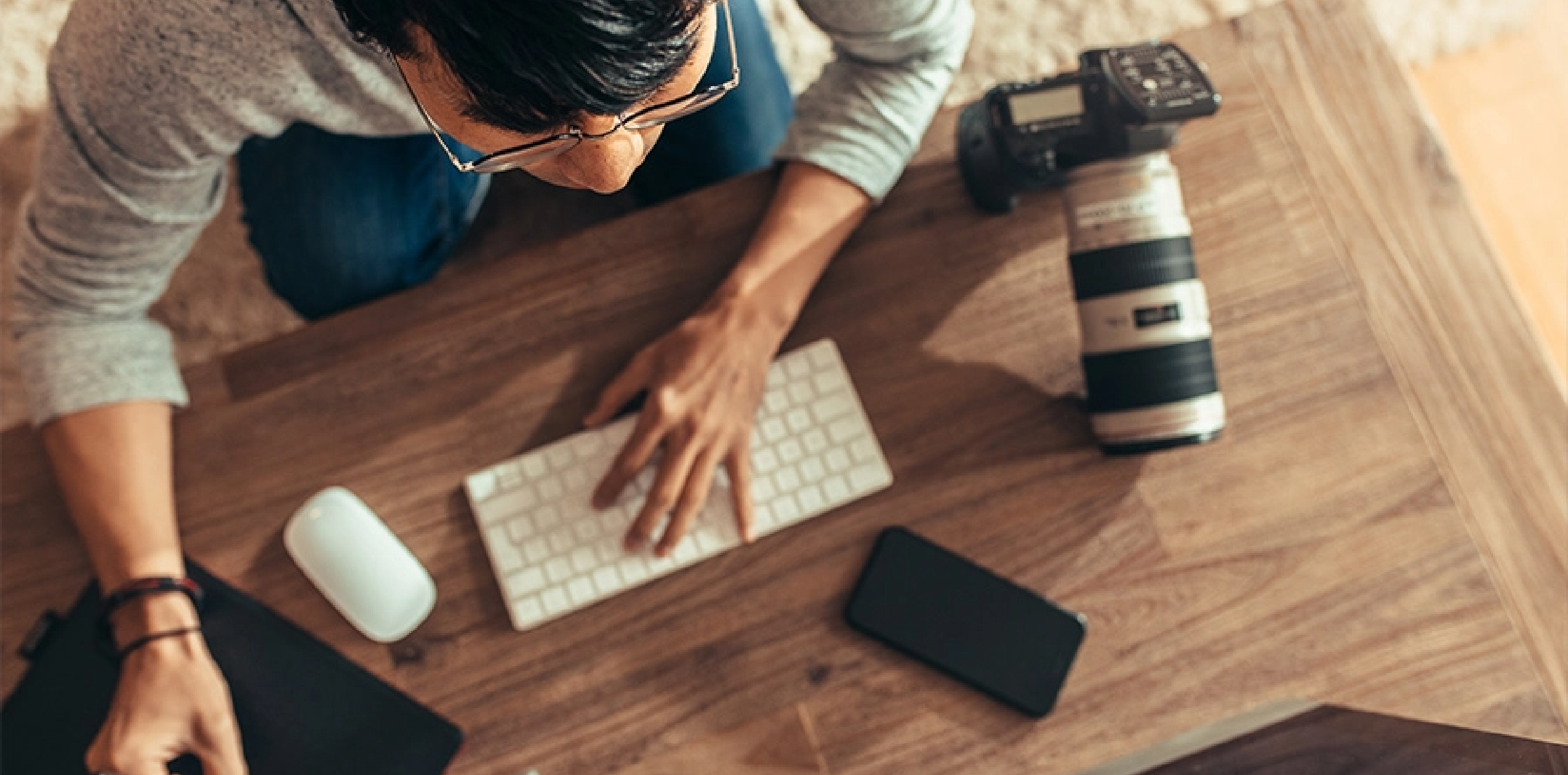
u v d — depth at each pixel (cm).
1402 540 97
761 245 100
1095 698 95
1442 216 102
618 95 49
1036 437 100
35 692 95
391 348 101
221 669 96
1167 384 92
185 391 100
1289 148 104
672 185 132
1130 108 87
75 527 98
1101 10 164
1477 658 95
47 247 94
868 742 95
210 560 98
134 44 76
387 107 88
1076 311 101
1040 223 103
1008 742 95
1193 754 88
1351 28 105
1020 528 99
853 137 101
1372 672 95
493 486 98
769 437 100
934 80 104
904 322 102
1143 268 92
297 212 113
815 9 96
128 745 91
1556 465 97
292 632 96
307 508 95
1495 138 175
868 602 97
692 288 102
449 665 97
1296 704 92
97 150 85
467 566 98
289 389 100
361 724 95
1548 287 172
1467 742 77
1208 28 106
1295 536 98
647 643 97
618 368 101
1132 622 97
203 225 98
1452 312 100
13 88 155
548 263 102
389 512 99
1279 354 101
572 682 96
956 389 101
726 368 98
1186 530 98
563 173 65
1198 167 104
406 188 117
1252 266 102
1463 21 175
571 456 99
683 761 95
